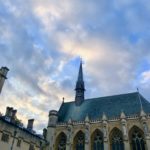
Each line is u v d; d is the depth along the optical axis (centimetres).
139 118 6078
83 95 8425
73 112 7706
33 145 5834
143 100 6888
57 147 6750
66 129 6906
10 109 5788
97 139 6369
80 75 9144
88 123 6600
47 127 7125
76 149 6506
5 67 5728
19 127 5359
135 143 5831
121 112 6362
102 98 7856
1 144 4622
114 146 6044
